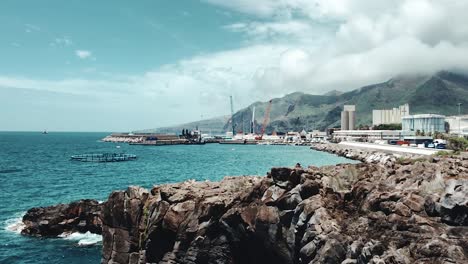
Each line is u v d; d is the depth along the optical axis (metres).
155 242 39.00
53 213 58.25
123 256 41.00
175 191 40.47
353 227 30.47
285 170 36.22
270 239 34.69
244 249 36.69
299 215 33.16
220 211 37.44
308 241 31.12
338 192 34.03
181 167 149.50
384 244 27.38
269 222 34.69
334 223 31.03
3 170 140.62
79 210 58.44
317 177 35.88
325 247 29.59
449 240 25.53
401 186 32.78
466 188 26.80
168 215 38.28
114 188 97.31
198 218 37.69
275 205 35.22
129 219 41.09
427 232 26.69
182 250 37.81
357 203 33.06
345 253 29.02
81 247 52.50
